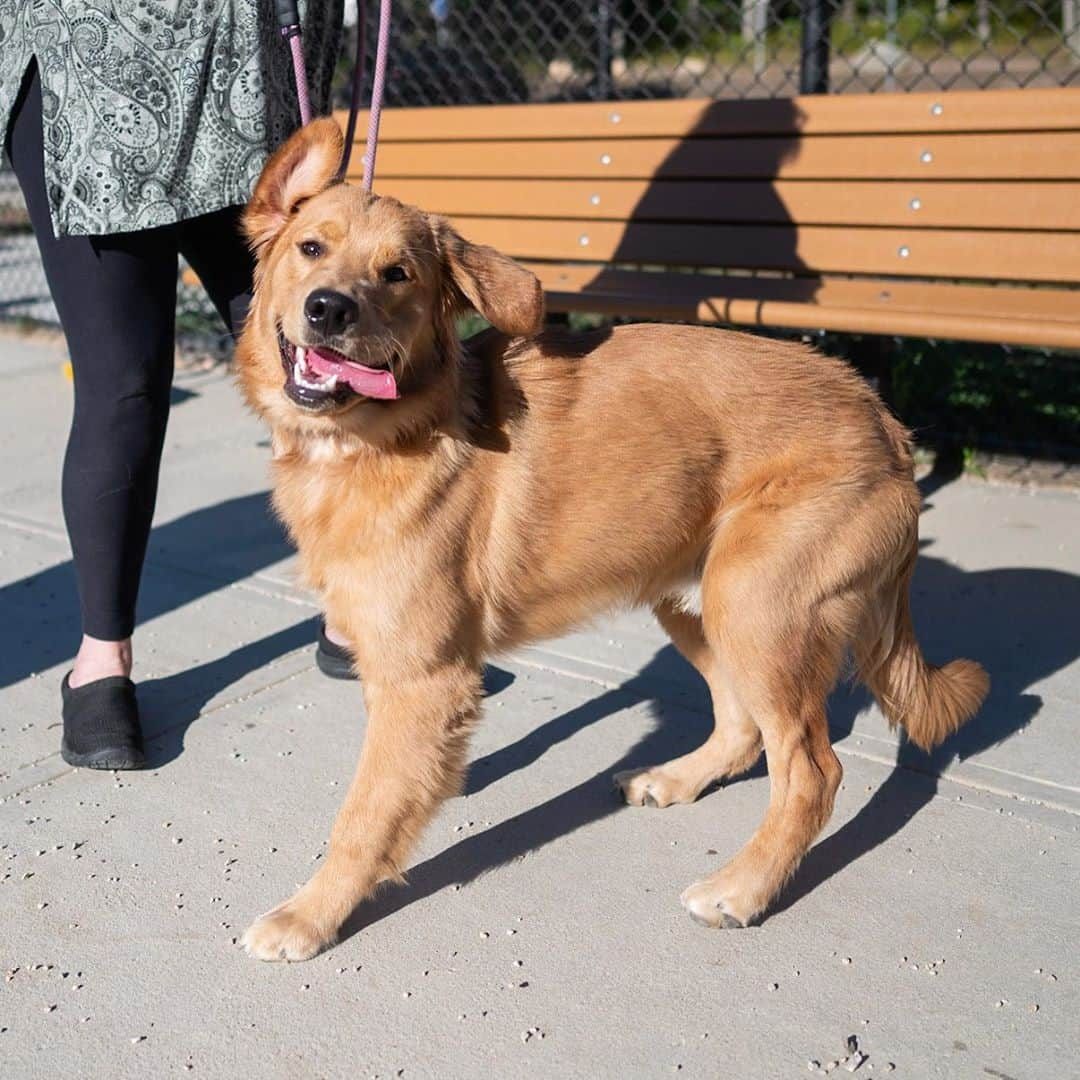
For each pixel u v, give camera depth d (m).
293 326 2.38
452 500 2.48
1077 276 3.90
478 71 8.01
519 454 2.54
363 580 2.46
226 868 2.61
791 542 2.52
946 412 4.97
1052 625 3.55
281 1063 2.09
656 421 2.59
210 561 4.14
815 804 2.53
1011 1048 2.10
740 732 2.89
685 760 2.89
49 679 3.40
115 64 2.75
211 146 2.85
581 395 2.59
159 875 2.58
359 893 2.41
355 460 2.47
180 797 2.86
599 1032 2.15
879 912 2.45
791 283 4.37
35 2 2.79
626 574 2.67
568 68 8.67
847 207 4.24
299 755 3.02
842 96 4.22
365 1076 2.07
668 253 4.58
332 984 2.28
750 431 2.61
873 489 2.60
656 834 2.73
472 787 2.91
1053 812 2.74
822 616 2.55
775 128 4.32
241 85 2.85
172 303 3.03
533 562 2.57
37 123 2.88
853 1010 2.19
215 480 4.82
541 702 3.28
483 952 2.36
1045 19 6.20
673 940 2.39
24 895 2.52
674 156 4.53
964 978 2.26
